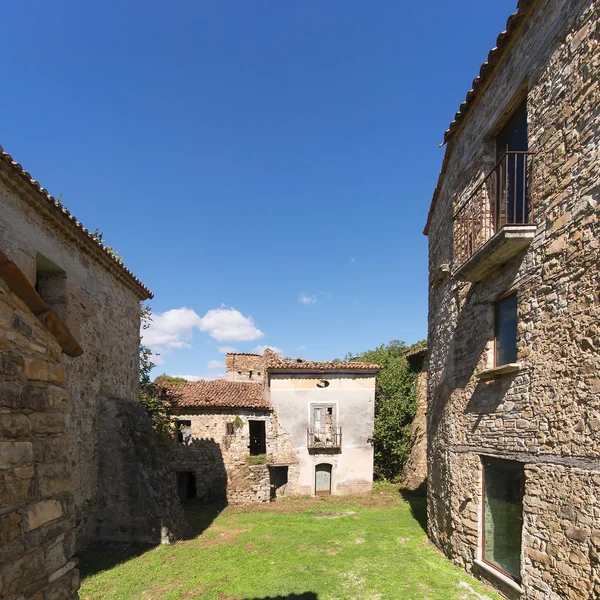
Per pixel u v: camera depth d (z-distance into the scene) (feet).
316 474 61.77
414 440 62.18
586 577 14.70
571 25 16.85
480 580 22.41
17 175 21.93
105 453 32.68
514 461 19.65
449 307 28.63
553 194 17.70
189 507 52.44
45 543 10.25
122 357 38.34
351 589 23.21
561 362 16.69
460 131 28.04
